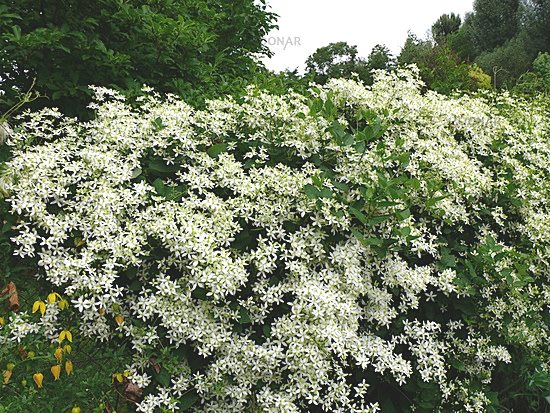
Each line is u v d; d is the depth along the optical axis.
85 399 2.76
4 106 4.69
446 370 3.58
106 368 2.83
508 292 3.79
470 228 3.98
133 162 3.15
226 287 2.77
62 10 4.97
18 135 3.19
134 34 5.20
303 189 3.14
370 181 3.30
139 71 5.34
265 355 2.80
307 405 3.05
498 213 3.87
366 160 3.43
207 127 3.51
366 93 4.16
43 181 2.91
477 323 3.82
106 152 3.17
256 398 2.90
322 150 3.54
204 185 3.14
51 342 2.86
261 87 4.94
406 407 3.35
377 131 3.54
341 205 3.13
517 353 4.02
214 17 6.73
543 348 4.23
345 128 3.72
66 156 3.17
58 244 2.92
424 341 3.32
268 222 3.10
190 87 5.31
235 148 3.55
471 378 3.66
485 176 3.97
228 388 2.87
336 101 4.14
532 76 10.59
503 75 23.41
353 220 3.30
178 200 3.17
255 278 3.07
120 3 4.98
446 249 3.59
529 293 3.98
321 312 2.82
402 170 3.71
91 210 2.92
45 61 4.82
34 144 3.48
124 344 2.80
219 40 7.80
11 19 4.75
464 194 3.76
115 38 5.30
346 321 2.98
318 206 3.06
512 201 4.03
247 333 2.99
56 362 2.85
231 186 3.17
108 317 2.92
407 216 3.13
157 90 5.36
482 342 3.66
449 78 12.23
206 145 3.47
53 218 2.86
